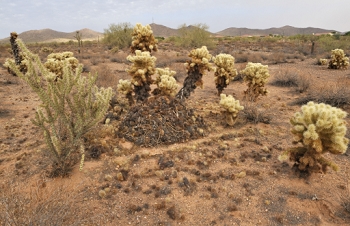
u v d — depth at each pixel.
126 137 5.62
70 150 4.35
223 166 4.71
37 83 3.96
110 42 31.45
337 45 23.39
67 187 3.98
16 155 4.95
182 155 5.03
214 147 5.43
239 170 4.58
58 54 12.47
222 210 3.63
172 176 4.35
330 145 3.96
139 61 6.88
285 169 4.57
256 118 6.75
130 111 6.29
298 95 9.51
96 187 4.07
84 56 20.67
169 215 3.50
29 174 4.33
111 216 3.48
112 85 9.95
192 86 7.55
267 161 4.87
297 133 4.15
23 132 5.98
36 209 2.93
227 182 4.24
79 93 4.27
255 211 3.61
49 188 3.94
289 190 4.02
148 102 6.46
